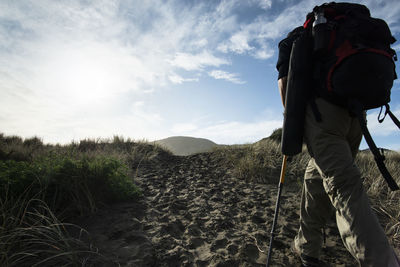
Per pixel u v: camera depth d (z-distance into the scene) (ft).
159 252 6.85
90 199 9.48
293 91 5.58
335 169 4.84
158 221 9.04
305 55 5.53
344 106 5.08
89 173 10.57
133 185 12.15
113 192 10.79
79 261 6.02
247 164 17.60
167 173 18.47
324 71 5.15
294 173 15.80
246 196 12.75
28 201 8.09
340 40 5.00
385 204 10.29
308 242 6.18
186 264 6.39
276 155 19.56
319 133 5.15
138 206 10.46
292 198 12.26
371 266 4.15
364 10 5.58
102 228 8.07
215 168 19.80
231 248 7.28
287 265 6.47
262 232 8.42
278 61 6.34
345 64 4.76
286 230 8.66
